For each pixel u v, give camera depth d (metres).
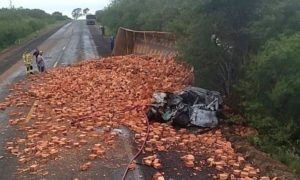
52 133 11.56
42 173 8.76
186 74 18.14
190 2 14.65
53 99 15.96
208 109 12.62
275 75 11.20
